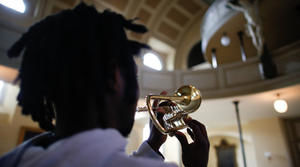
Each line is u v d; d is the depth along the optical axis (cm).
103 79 44
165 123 87
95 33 48
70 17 50
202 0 1018
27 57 50
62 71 44
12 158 40
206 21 756
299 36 689
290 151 703
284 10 608
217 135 941
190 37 1116
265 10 609
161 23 1065
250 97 550
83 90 42
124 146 39
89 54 44
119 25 53
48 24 52
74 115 42
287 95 530
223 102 585
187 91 93
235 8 606
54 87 45
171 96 86
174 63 1103
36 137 49
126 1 952
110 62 46
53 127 55
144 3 984
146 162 36
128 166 34
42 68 47
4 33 437
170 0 1006
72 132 41
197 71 605
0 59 412
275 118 747
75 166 31
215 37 711
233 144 945
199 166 77
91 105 42
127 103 48
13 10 742
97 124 42
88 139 35
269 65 513
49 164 33
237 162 916
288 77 485
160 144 84
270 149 727
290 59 495
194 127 84
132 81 50
